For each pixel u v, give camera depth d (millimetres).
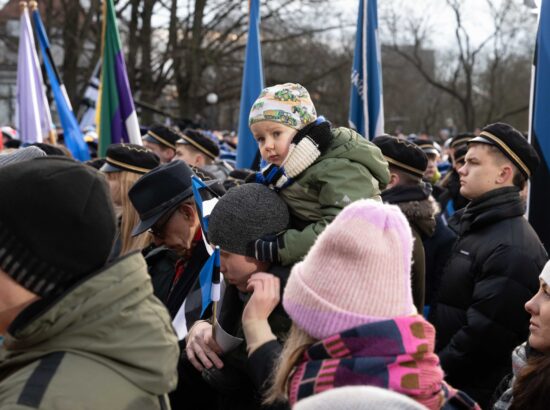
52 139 7180
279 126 2375
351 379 1444
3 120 23766
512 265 3035
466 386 3145
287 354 1592
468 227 3297
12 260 1313
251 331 1927
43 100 7109
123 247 3080
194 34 21625
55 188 1341
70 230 1340
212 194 2713
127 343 1382
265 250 2182
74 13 19547
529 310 2270
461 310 3238
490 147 3242
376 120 4973
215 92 24438
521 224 3178
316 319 1504
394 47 30094
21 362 1344
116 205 3490
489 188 3242
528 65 32875
